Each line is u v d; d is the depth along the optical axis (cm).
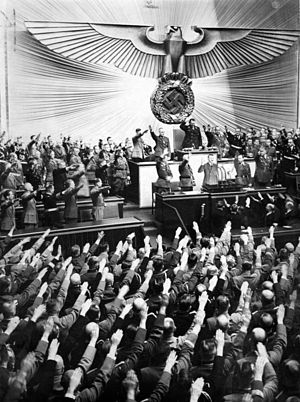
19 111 2662
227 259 1275
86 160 2323
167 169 2066
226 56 2908
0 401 642
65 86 2717
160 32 2803
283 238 1870
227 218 1953
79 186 1786
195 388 625
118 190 2259
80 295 919
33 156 2214
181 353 752
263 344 779
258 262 1262
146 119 2820
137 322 832
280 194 2028
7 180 1853
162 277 1076
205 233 1972
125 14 2750
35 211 1773
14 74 2634
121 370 717
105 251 1401
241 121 2966
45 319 862
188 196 1981
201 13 2853
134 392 645
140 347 759
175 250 1416
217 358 708
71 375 666
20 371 665
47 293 1020
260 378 649
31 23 2608
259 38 2933
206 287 1080
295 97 3009
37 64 2662
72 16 2678
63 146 2503
